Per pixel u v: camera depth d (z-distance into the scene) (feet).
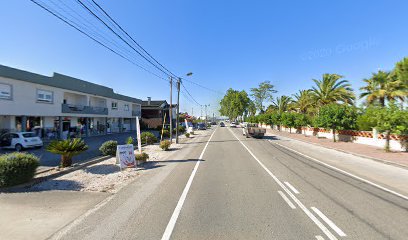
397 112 53.26
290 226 17.02
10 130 75.05
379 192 25.30
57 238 15.66
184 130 160.35
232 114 362.94
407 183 29.17
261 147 70.74
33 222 18.07
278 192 25.22
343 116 79.41
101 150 52.39
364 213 19.43
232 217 18.69
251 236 15.58
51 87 86.17
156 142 88.79
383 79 101.14
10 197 24.04
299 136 113.80
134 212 19.98
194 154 56.44
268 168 38.58
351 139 81.30
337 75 125.80
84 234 16.19
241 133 144.15
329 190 25.98
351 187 27.22
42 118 89.56
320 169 37.81
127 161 39.58
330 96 125.39
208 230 16.51
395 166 40.70
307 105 159.43
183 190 26.27
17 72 70.69
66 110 93.76
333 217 18.62
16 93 71.41
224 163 43.52
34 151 62.03
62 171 35.63
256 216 18.84
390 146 62.49
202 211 20.02
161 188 27.20
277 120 168.45
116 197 24.07
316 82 130.00
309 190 25.96
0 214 19.63
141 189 26.91
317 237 15.39
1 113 66.95
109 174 35.14
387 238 15.28
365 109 82.53
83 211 20.30
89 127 120.98
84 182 30.50
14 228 17.07
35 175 30.48
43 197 24.07
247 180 30.55
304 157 50.93
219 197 23.63
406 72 73.26
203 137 115.03
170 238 15.49
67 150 38.24
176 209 20.54
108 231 16.57
